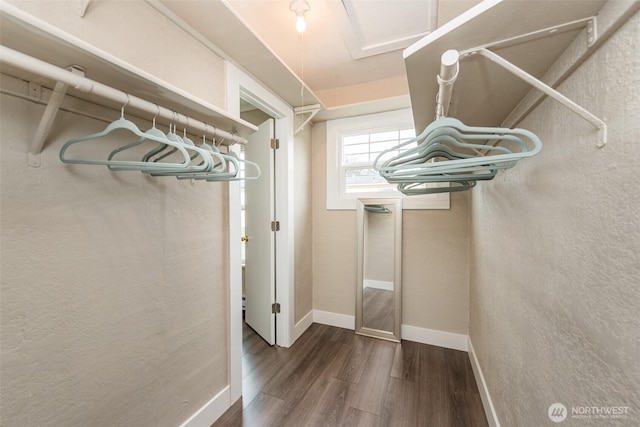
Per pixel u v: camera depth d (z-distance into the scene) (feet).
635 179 1.51
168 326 3.77
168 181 3.76
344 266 8.33
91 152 2.86
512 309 3.49
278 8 4.69
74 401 2.73
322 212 8.57
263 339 7.52
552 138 2.48
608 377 1.72
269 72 5.24
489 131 2.13
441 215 7.18
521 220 3.21
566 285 2.22
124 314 3.20
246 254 8.43
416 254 7.41
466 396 5.17
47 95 2.45
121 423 3.17
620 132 1.62
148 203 3.48
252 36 4.15
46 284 2.51
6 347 2.28
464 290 6.96
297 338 7.59
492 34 1.95
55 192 2.56
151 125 3.50
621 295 1.61
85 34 2.74
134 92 2.65
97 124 2.91
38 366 2.47
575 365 2.09
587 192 1.95
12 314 2.31
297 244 7.64
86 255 2.82
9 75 2.22
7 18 1.57
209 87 4.32
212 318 4.53
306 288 8.27
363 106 7.14
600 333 1.80
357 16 4.86
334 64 6.60
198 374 4.26
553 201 2.45
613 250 1.68
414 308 7.45
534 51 2.17
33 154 2.41
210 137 4.13
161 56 3.53
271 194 7.14
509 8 1.69
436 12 4.71
